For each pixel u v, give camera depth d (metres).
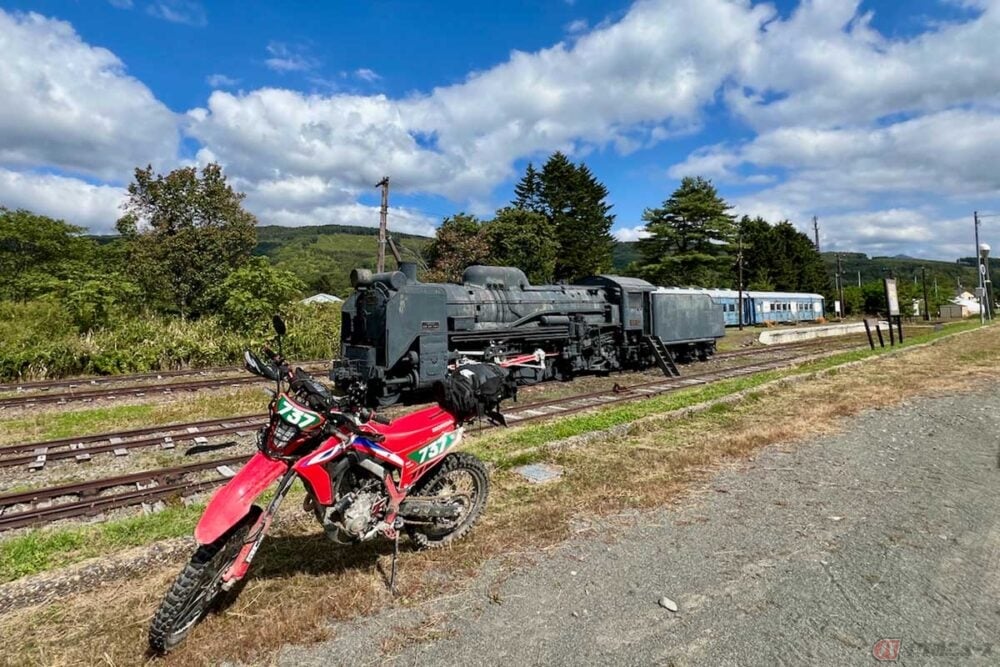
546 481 5.29
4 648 2.84
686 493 4.93
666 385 11.90
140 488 5.64
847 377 11.70
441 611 3.14
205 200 23.73
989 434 6.88
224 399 10.43
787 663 2.63
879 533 4.03
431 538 3.95
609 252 43.53
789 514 4.43
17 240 25.53
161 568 3.68
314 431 3.21
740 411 8.38
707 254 42.25
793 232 59.28
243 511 2.95
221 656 2.77
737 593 3.26
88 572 3.45
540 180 43.12
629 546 3.90
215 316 18.70
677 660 2.67
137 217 23.78
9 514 5.03
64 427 8.47
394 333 9.73
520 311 12.42
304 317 19.75
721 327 17.94
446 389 3.90
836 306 49.97
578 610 3.12
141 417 9.11
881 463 5.74
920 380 11.16
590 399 10.20
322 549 3.89
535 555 3.79
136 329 15.99
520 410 9.14
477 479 4.18
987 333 24.06
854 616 3.00
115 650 2.80
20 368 12.91
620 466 5.66
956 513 4.38
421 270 35.94
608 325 14.18
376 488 3.52
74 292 16.61
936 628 2.89
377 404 9.95
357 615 3.11
